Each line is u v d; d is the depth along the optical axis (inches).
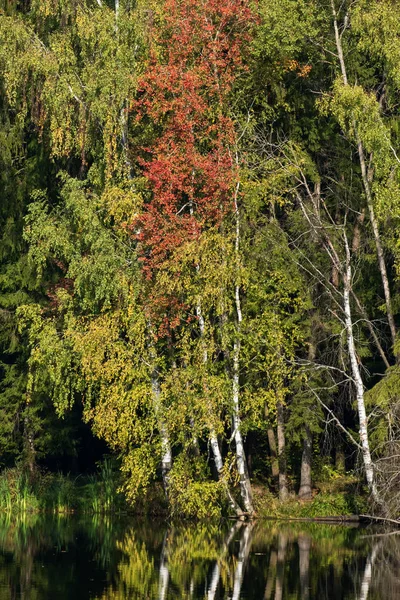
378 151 1533.0
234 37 1646.2
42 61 1588.3
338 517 1587.1
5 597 994.1
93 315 1601.9
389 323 1596.9
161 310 1556.3
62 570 1146.7
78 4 1604.3
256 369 1576.0
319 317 1611.7
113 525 1565.0
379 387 1529.3
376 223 1582.2
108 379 1551.4
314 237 1579.7
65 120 1588.3
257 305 1589.6
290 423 1590.8
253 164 1619.1
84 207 1558.8
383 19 1547.7
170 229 1551.4
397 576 1100.5
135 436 1571.1
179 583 1066.1
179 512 1604.3
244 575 1109.1
